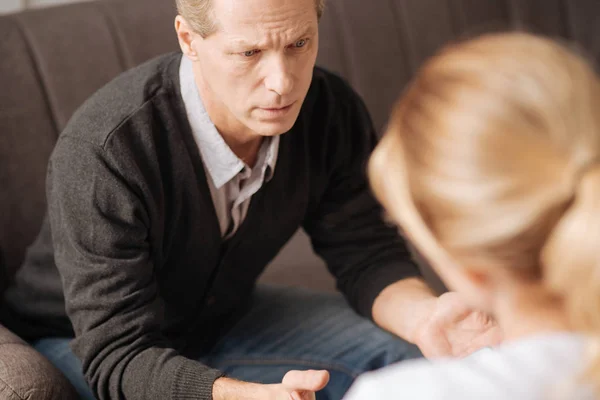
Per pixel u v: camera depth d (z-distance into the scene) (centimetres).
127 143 127
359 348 154
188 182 135
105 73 183
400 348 153
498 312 73
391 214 74
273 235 152
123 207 127
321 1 120
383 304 149
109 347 129
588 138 62
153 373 126
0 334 141
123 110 130
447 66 67
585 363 66
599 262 60
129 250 130
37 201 175
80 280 130
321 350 154
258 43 116
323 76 148
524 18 234
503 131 63
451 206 65
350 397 73
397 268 154
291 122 125
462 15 225
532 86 63
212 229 142
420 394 69
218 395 122
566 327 69
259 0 114
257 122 124
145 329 130
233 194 141
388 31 214
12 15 181
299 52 119
